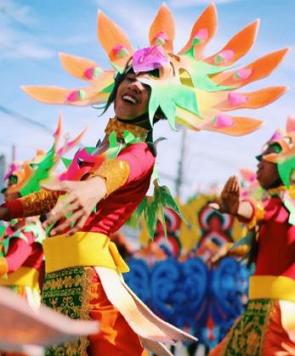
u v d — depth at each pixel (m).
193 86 4.25
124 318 3.77
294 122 5.63
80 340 3.76
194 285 10.88
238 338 5.44
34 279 5.33
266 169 5.45
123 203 3.90
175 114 4.02
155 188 4.10
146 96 3.97
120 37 4.39
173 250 11.04
